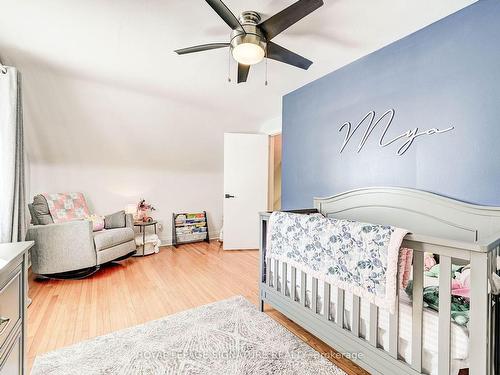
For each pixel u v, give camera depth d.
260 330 1.95
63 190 3.86
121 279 2.98
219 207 5.23
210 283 2.86
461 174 1.83
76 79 2.83
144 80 2.88
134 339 1.83
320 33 2.07
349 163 2.61
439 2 1.71
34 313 2.19
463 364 1.09
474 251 1.00
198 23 1.88
